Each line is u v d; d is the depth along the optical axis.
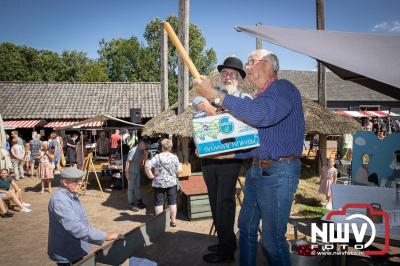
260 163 2.53
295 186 2.49
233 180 4.01
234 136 2.47
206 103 2.70
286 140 2.43
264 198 2.50
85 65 60.56
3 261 5.00
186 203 6.87
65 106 24.70
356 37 2.10
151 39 53.84
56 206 3.24
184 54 2.59
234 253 4.41
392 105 36.94
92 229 3.36
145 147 8.16
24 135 23.48
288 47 1.99
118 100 25.81
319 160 11.18
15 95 25.39
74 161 16.52
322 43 2.01
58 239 3.32
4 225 6.94
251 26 2.32
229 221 4.07
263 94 2.35
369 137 5.12
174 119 8.78
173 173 6.00
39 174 10.33
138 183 8.11
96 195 9.84
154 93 26.86
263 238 2.56
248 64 2.63
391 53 1.81
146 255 4.48
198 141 2.53
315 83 39.59
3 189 7.88
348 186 3.58
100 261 3.45
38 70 54.53
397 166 4.91
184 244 4.93
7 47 52.03
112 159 11.77
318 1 10.47
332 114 10.56
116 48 55.59
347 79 3.41
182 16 8.26
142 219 7.13
